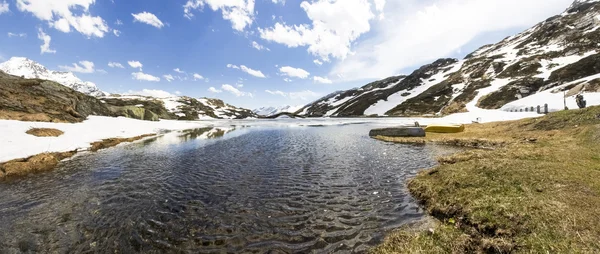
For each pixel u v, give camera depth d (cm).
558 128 2861
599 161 1499
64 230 1159
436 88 16475
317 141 4044
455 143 3466
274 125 8181
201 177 1997
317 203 1448
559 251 761
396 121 8262
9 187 1753
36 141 2786
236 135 5088
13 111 3512
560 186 1177
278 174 2067
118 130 4566
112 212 1345
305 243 1040
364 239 1059
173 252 987
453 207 1215
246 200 1507
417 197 1496
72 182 1872
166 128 6462
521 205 1044
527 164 1534
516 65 13425
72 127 3822
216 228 1169
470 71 16450
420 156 2712
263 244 1034
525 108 6700
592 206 965
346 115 16700
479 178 1430
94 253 988
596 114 2633
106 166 2367
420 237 1016
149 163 2495
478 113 6862
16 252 995
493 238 922
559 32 16138
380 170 2155
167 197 1562
